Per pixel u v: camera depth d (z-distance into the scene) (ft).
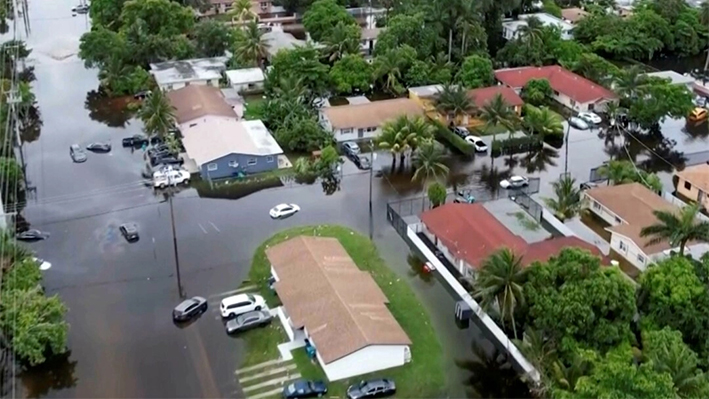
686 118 314.76
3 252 191.11
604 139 299.58
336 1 421.59
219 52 370.73
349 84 333.42
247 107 312.50
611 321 160.35
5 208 232.32
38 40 420.77
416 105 305.73
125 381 167.02
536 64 366.02
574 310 156.66
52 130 303.48
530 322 169.68
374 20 426.51
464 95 295.28
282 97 301.22
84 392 163.73
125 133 301.02
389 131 263.49
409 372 171.53
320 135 282.36
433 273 209.05
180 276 204.74
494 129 301.43
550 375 156.46
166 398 162.09
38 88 349.61
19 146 278.26
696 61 409.90
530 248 199.52
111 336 181.47
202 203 245.04
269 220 234.38
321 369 170.81
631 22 404.16
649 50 399.85
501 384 168.76
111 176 263.70
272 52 362.33
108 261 211.41
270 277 204.03
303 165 263.49
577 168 273.33
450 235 210.79
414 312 192.44
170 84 331.36
